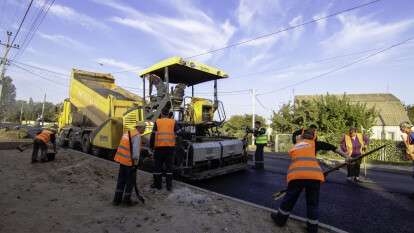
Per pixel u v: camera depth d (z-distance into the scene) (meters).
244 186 7.91
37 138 9.94
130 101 11.57
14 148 14.19
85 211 5.13
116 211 5.18
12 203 5.42
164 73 9.55
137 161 5.59
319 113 21.78
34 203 5.48
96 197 5.99
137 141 5.61
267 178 9.00
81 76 15.09
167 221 4.77
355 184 8.52
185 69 9.16
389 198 6.96
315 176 4.49
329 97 22.06
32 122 72.50
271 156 16.27
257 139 10.84
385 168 13.39
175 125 6.95
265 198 6.71
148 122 9.02
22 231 4.16
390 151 18.70
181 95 9.06
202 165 8.25
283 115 25.52
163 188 6.82
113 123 10.56
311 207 4.51
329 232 4.62
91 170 8.48
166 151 6.74
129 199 5.52
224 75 9.77
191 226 4.59
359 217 5.56
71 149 13.60
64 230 4.28
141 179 7.70
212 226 4.61
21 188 6.50
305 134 4.89
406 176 10.73
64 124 15.82
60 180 7.32
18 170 8.54
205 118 9.84
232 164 9.59
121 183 5.57
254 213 5.28
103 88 13.62
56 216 4.83
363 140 8.93
